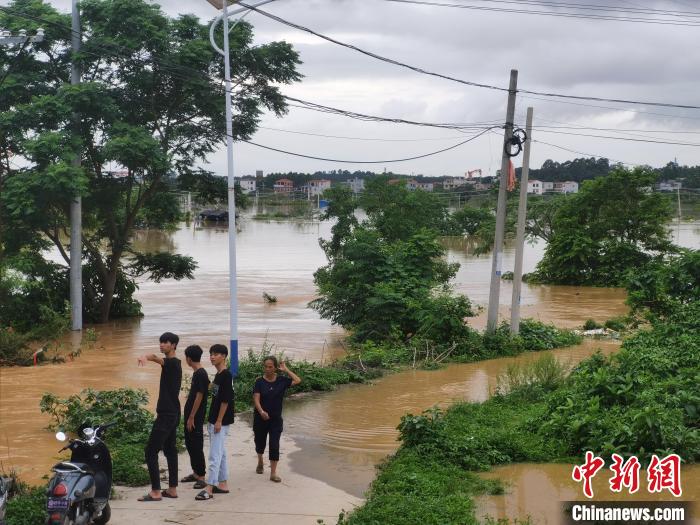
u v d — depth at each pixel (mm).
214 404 9234
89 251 29422
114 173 28625
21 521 7801
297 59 29031
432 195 60469
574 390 12461
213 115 28344
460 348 20781
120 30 26469
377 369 18656
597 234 47094
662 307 19984
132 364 20297
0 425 13453
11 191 24000
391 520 7980
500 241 22219
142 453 10812
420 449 10664
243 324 28375
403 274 23094
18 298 26109
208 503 8852
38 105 24672
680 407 11633
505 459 10602
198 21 28719
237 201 31922
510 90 21500
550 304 36062
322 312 24328
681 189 107875
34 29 25500
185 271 33031
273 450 9820
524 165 22625
